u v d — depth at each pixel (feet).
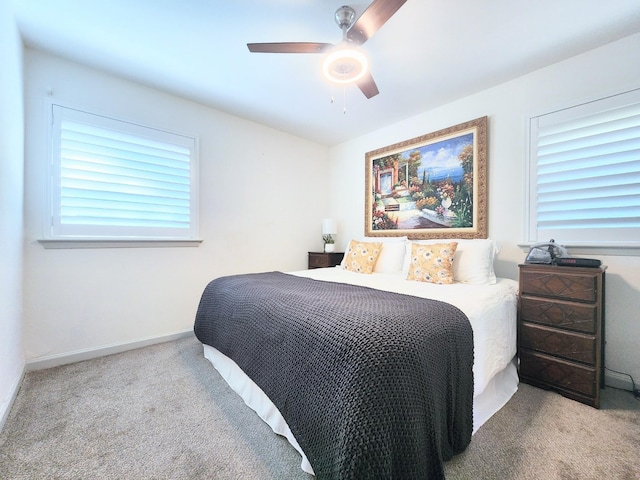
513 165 7.54
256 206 10.66
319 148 12.92
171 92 8.33
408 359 2.95
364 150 11.75
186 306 8.83
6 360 4.78
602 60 6.15
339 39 6.03
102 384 5.75
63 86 6.75
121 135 7.61
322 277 7.91
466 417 3.83
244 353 4.85
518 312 6.11
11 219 5.18
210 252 9.42
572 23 5.47
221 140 9.62
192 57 6.66
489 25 5.51
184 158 8.77
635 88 5.78
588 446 4.01
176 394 5.39
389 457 2.53
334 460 2.68
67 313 6.82
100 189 7.30
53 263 6.64
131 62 6.88
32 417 4.63
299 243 12.12
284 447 4.00
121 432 4.30
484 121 7.92
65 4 5.08
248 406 4.97
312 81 7.68
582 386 5.20
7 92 4.86
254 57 6.65
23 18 5.44
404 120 10.19
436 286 6.54
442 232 8.97
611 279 6.05
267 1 4.99
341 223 12.80
